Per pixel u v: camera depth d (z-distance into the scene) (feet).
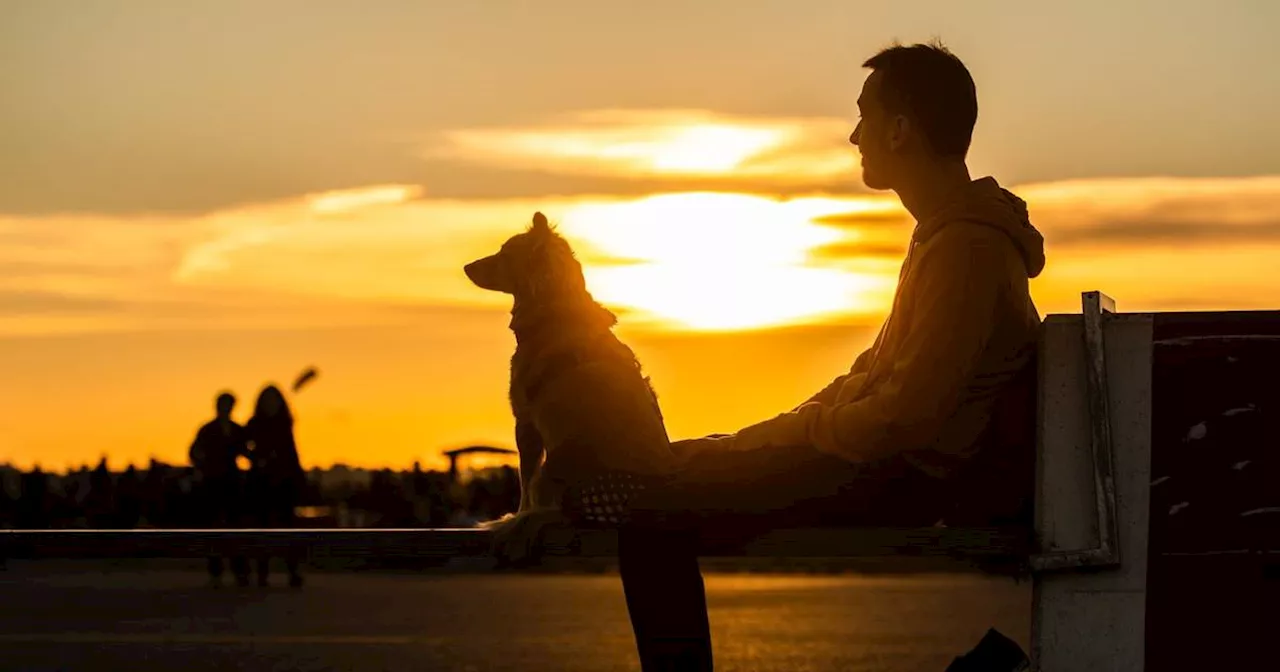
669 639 14.92
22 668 38.11
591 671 36.78
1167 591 13.52
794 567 82.23
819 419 14.74
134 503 86.58
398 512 88.43
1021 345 14.56
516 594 67.77
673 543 14.97
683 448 16.97
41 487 91.86
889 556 14.21
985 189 14.92
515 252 19.51
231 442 66.54
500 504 83.71
